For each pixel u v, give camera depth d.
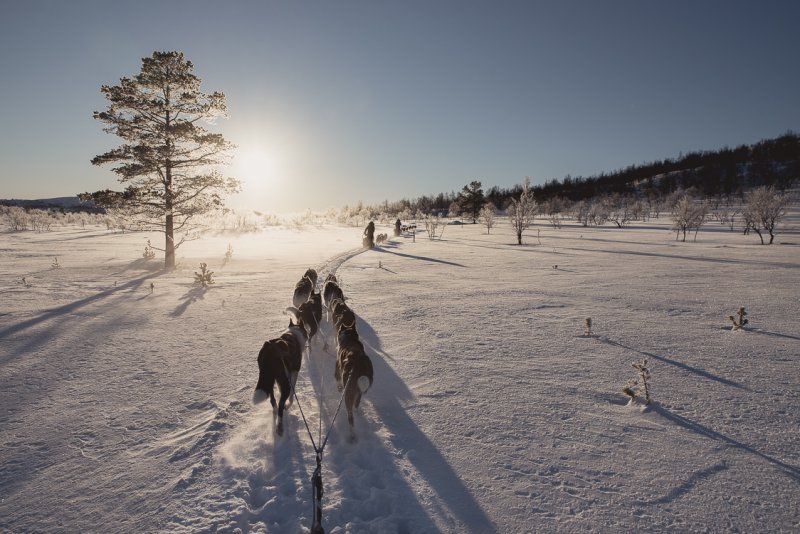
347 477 4.43
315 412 5.93
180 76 22.28
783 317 10.95
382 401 6.24
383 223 95.88
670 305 12.66
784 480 4.28
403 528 3.76
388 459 4.76
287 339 6.08
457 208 102.50
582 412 5.82
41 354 8.32
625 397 6.30
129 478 4.46
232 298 14.02
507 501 4.05
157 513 3.92
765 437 5.12
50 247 36.12
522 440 5.12
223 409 5.96
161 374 7.31
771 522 3.70
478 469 4.56
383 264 24.33
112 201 21.86
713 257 26.09
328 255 30.03
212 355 8.30
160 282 17.55
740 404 6.00
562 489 4.20
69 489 4.30
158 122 22.56
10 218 72.56
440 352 8.44
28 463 4.73
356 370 5.33
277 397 6.40
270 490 4.24
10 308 12.40
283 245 40.50
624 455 4.78
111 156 21.53
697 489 4.16
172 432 5.40
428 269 22.00
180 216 23.53
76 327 10.30
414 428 5.44
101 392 6.58
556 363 7.76
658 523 3.71
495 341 9.17
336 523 3.79
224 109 24.06
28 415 5.84
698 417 5.64
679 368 7.43
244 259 27.05
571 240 43.41
